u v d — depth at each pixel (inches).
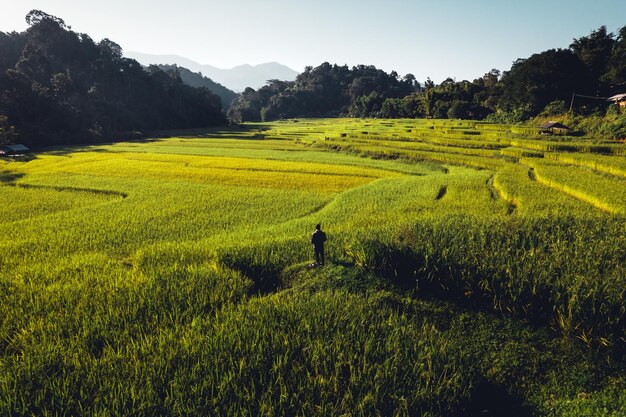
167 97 5895.7
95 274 556.1
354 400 285.3
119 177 1616.6
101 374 310.2
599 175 1355.8
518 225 616.4
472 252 502.6
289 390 292.4
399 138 2842.0
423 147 2319.1
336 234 698.8
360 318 391.9
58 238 792.9
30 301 456.1
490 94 4968.0
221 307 454.0
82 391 287.0
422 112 5925.2
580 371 344.2
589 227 608.1
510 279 434.0
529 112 3511.3
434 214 906.1
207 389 291.1
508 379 344.2
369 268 532.4
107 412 266.2
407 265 509.0
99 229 869.8
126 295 462.3
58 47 5423.2
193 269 550.3
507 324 412.5
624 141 1995.6
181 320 409.7
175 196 1246.3
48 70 4849.9
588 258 480.7
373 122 5433.1
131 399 280.2
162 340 355.9
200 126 6053.2
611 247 510.6
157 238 816.9
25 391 289.0
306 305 417.4
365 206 1053.2
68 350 345.4
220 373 308.0
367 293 481.7
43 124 3469.5
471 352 374.0
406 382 301.9
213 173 1701.5
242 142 3363.7
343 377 311.4
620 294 376.8
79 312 423.5
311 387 291.7
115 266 605.3
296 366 319.3
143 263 611.5
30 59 4785.9
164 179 1573.6
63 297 464.8
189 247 681.6
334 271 538.6
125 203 1145.4
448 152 2188.7
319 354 331.9
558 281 415.5
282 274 555.2
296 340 347.9
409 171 1763.0
